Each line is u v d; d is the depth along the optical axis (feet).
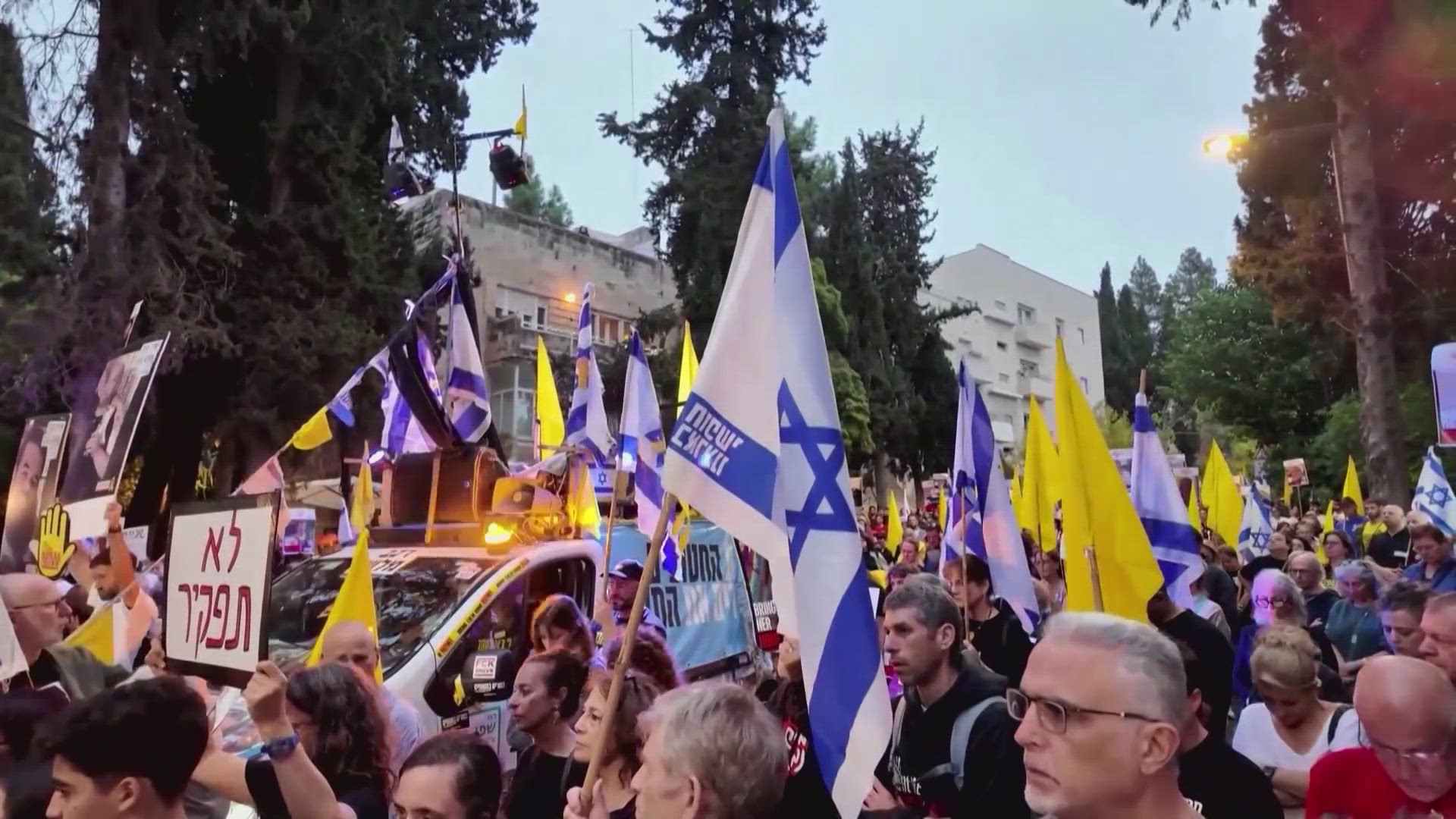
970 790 10.48
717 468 10.50
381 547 21.57
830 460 10.64
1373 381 54.70
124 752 7.49
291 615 19.36
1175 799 6.37
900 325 122.01
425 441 27.71
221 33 52.70
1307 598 25.08
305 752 9.64
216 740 10.96
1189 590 18.79
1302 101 62.85
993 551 19.12
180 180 51.65
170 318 49.26
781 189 11.28
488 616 18.08
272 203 58.75
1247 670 20.02
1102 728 6.24
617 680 9.80
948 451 125.90
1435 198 62.44
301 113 59.36
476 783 9.05
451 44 71.77
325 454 57.67
